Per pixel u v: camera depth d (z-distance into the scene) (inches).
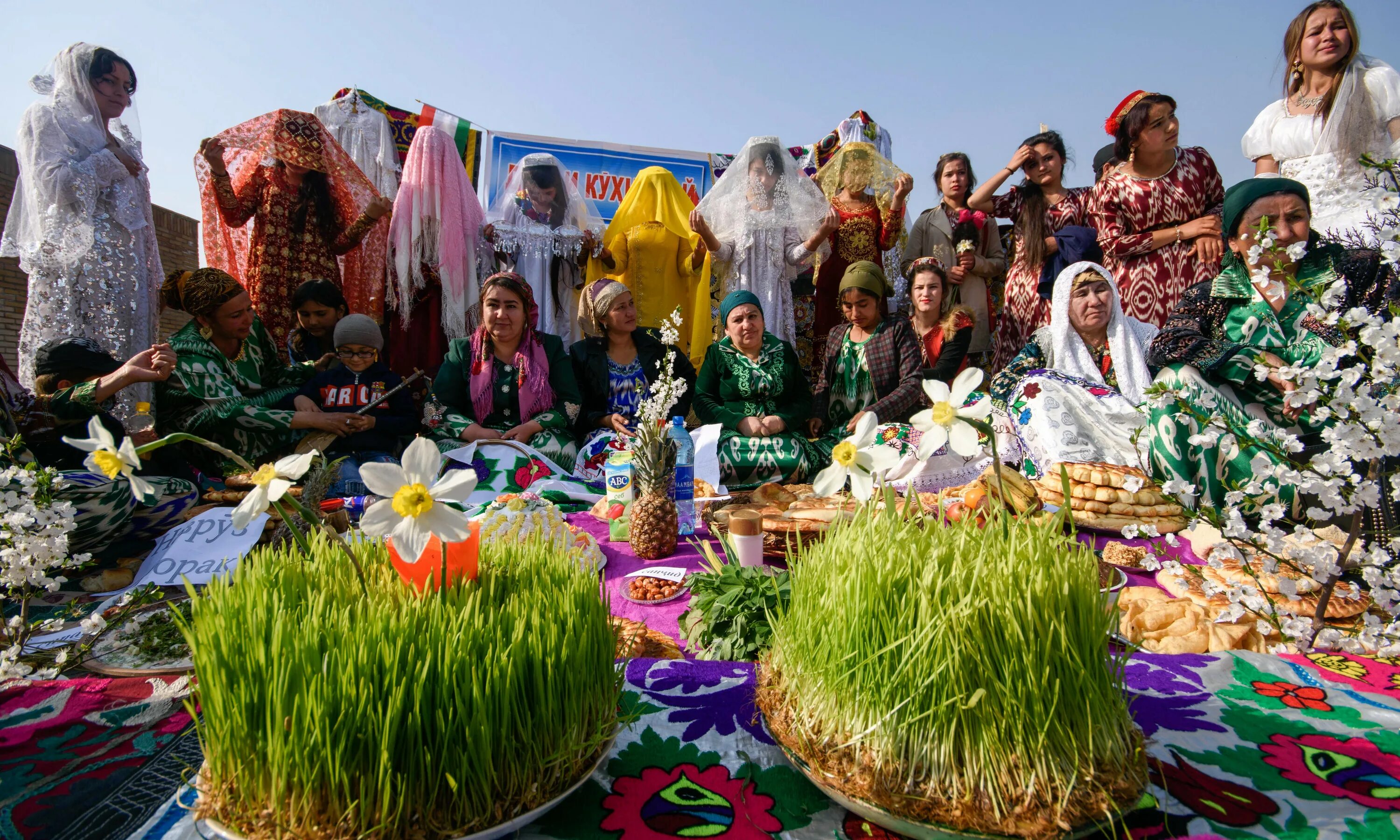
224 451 43.2
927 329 178.2
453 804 35.1
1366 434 56.3
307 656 35.1
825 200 223.8
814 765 40.3
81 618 81.0
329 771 33.3
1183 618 73.1
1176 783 42.8
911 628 38.9
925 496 103.8
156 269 181.0
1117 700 39.9
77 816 41.6
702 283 220.4
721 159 293.3
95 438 38.6
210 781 36.5
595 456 160.6
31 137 154.9
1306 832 38.1
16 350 284.8
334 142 201.6
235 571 42.4
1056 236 186.2
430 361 210.5
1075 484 110.5
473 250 212.8
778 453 158.9
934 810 36.4
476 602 40.8
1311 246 117.9
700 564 100.0
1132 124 165.9
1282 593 66.4
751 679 57.4
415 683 34.8
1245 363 116.3
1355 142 151.2
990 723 36.8
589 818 41.3
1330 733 48.1
